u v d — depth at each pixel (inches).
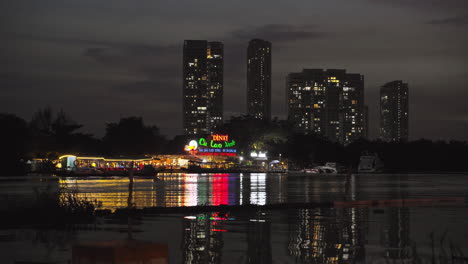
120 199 1282.0
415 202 1240.8
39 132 4744.1
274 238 644.1
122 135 5521.7
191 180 2723.9
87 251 261.9
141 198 1334.9
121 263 256.1
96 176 3479.3
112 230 709.3
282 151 6392.7
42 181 2477.9
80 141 4977.9
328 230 722.2
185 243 601.0
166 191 1652.3
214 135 5502.0
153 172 3533.5
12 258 506.3
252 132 6545.3
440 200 1277.1
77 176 3457.2
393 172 5974.4
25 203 1043.9
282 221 824.9
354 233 693.9
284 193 1585.9
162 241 613.3
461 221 839.1
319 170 5054.1
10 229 716.0
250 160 6008.9
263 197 1402.6
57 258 506.3
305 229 730.8
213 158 5536.4
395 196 1478.8
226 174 4414.4
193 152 5428.2
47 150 4586.6
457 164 6432.1
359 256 529.7
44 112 4832.7
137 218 852.0
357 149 7052.2
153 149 5669.3
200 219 845.2
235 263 490.3
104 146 5442.9
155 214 910.4
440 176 4089.6
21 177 3161.9
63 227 735.7
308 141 6545.3
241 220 832.3
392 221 836.6
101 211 900.6
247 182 2477.9
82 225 758.5
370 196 1477.6
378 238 650.8
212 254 534.0
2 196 1331.2
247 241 618.5
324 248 574.9
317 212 979.3
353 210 1030.4
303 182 2527.1
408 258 521.0
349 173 1256.8
